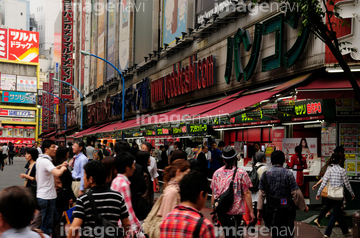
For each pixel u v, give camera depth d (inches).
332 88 390.9
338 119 439.8
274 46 521.7
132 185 231.1
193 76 773.9
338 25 402.6
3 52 3666.3
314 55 436.1
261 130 623.5
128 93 1243.8
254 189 333.1
